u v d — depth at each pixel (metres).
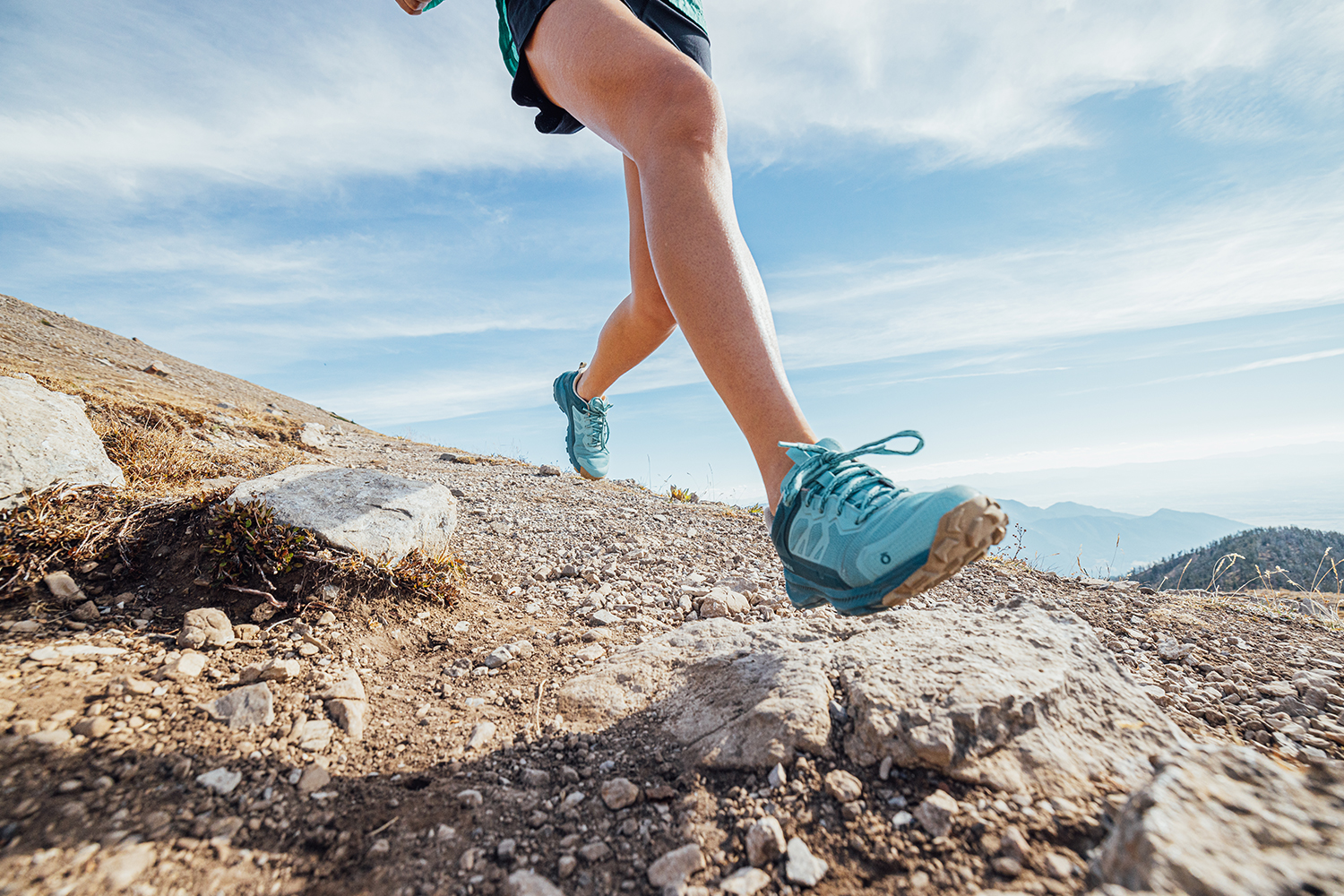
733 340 1.38
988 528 1.10
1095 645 1.71
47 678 1.50
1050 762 1.29
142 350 14.96
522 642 2.22
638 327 2.47
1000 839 1.11
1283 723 1.88
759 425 1.38
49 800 1.13
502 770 1.48
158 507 2.35
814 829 1.20
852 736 1.40
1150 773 1.29
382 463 7.94
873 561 1.20
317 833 1.22
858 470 1.35
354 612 2.19
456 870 1.15
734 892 1.08
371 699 1.77
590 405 2.94
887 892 1.05
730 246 1.41
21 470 2.20
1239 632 2.82
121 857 1.04
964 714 1.35
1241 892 0.77
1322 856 0.83
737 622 2.41
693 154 1.45
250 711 1.52
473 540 3.57
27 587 1.91
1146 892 0.81
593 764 1.49
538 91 1.95
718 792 1.33
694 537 4.32
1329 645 2.68
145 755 1.30
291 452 7.24
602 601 2.77
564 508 4.89
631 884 1.13
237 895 1.04
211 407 9.27
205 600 2.08
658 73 1.50
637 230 2.28
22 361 7.96
